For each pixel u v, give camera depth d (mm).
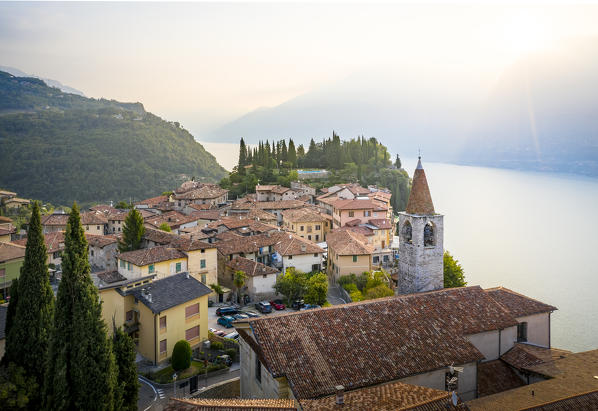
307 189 170500
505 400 31375
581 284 110562
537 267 124812
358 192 144375
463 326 37594
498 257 135500
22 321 32906
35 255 33312
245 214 123625
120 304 53062
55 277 78125
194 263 72812
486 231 174750
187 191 164125
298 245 87625
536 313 42656
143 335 52312
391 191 186750
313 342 32812
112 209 137125
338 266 82312
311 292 69000
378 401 26781
